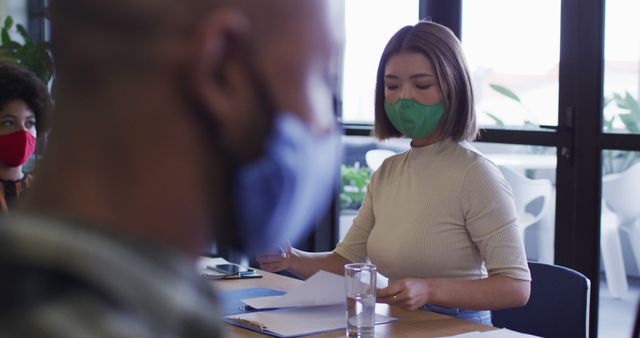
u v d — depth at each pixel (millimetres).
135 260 378
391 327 1935
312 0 414
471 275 2156
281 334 1832
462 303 1974
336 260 2385
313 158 431
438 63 2121
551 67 3408
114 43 382
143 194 395
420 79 2131
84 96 393
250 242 431
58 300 356
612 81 3232
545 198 3455
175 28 382
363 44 4141
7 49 3559
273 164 412
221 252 443
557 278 2268
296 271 2357
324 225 4242
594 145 3279
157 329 366
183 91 388
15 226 378
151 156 393
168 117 390
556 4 3383
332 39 425
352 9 4176
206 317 391
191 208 404
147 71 384
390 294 1900
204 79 387
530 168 3496
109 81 387
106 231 384
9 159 2248
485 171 2125
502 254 2057
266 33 399
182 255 410
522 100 3520
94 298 358
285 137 413
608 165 3271
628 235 3285
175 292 380
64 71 394
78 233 377
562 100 3359
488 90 3637
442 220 2139
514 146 3541
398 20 3998
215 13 385
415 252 2156
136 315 363
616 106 3229
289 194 425
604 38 3242
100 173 394
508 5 3551
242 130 402
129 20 379
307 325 1911
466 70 2164
